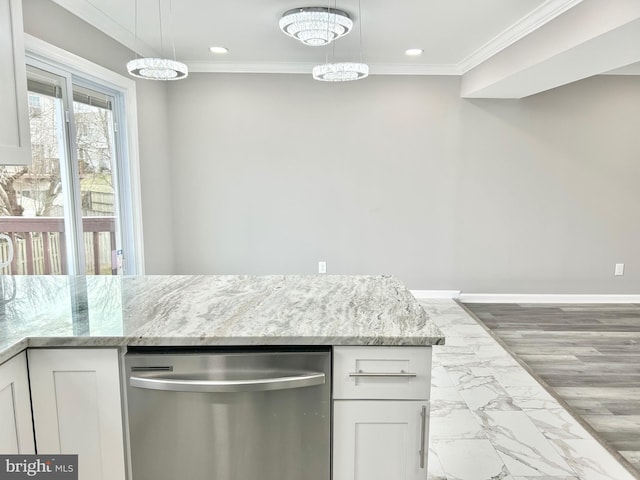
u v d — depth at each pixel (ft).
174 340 4.14
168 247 14.15
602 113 13.91
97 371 4.21
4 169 7.29
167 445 4.30
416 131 14.15
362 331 4.28
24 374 4.13
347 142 14.21
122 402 4.26
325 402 4.29
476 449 6.66
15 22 5.37
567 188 14.33
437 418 7.52
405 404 4.33
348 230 14.67
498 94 13.10
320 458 4.38
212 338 4.14
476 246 14.73
